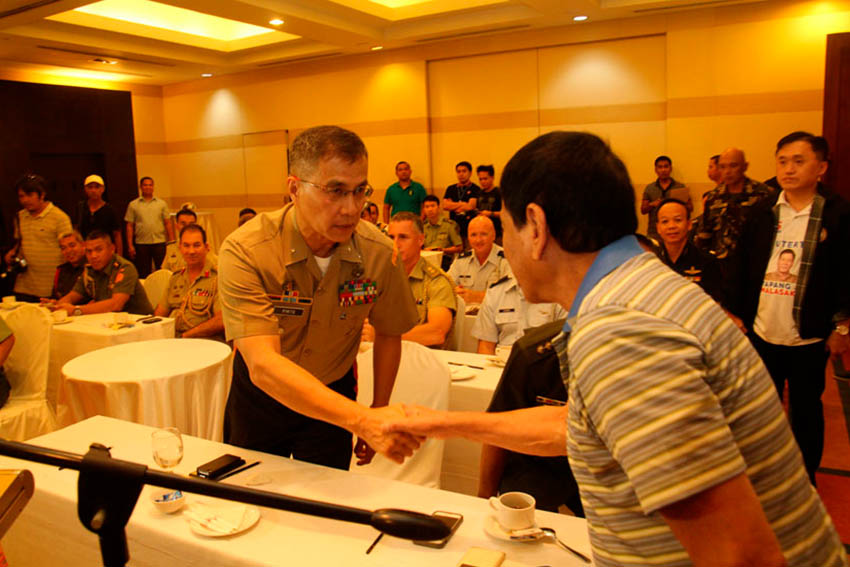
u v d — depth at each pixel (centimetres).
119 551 81
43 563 155
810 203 277
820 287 273
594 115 761
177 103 1094
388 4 759
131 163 986
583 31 745
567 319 81
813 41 644
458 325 355
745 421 74
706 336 72
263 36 845
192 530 132
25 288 552
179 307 409
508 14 708
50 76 950
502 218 87
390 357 196
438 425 133
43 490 150
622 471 76
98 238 431
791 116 662
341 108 924
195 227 391
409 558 122
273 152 1003
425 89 852
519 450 133
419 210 844
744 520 65
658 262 79
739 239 301
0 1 573
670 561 74
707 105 694
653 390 68
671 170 701
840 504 284
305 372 147
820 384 283
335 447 183
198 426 271
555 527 132
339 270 169
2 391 294
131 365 274
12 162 857
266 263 160
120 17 781
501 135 819
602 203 78
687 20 691
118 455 168
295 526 133
